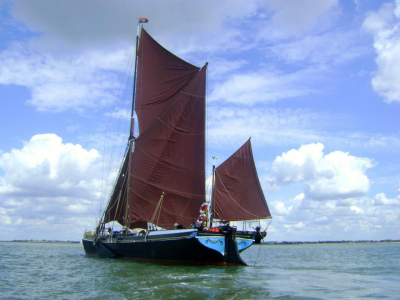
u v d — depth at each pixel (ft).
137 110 160.97
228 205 175.63
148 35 163.43
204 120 154.51
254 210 176.04
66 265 139.44
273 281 93.35
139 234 137.90
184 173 149.38
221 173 177.68
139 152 152.15
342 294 76.07
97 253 167.22
